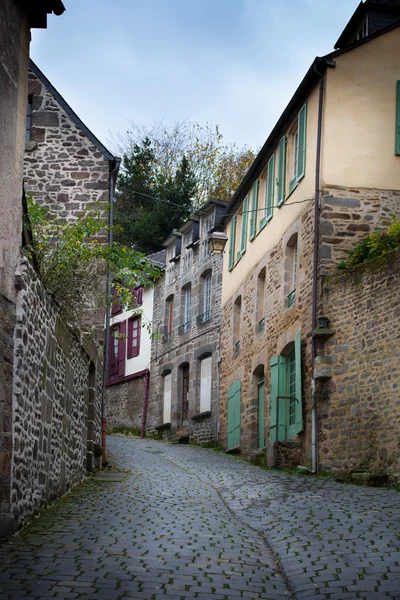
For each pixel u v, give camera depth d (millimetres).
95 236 16734
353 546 8086
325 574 7164
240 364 21906
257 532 9352
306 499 11453
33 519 9406
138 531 8836
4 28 8867
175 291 29578
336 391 14609
